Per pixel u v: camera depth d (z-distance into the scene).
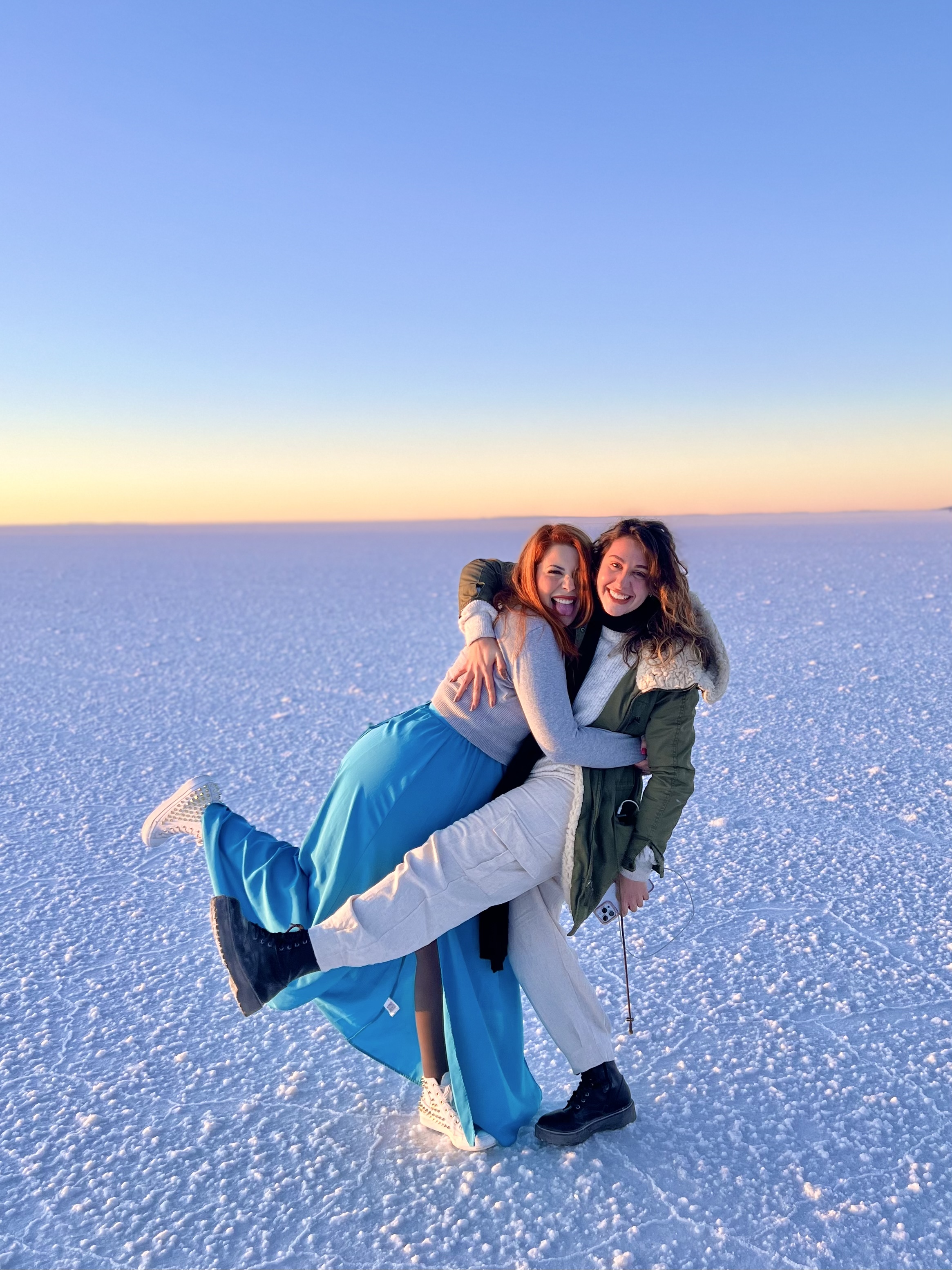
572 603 2.18
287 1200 1.99
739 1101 2.31
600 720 2.17
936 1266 1.75
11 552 52.09
